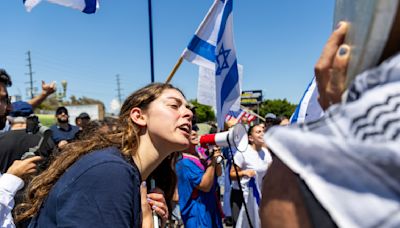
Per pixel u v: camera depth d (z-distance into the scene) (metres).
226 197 5.57
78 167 1.34
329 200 0.54
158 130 1.58
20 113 4.07
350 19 0.69
